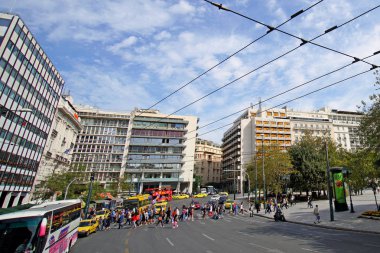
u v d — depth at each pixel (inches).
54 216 482.9
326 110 4894.2
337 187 1216.2
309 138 2052.2
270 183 1941.4
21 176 1743.4
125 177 2805.1
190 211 1258.0
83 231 863.1
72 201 667.4
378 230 697.0
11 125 1585.9
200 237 735.7
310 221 994.1
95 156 3253.0
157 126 3518.7
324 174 1797.5
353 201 1571.1
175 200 2506.2
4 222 406.6
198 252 537.3
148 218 1202.6
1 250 385.4
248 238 692.1
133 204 1485.0
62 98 2361.0
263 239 667.4
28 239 396.8
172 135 3521.2
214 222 1120.8
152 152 3400.6
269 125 4001.0
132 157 3326.8
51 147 2172.7
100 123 3378.4
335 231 762.8
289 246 560.7
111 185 2711.6
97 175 3196.4
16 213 430.9
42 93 1924.2
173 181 3319.4
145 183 3314.5
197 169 4862.2
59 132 2309.3
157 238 744.3
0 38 1454.2
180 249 576.1
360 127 909.8
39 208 489.1
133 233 879.7
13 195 1683.1
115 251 580.7
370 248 500.7
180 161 3420.3
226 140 4781.0
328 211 1245.7
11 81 1540.4
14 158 1649.9
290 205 1668.3
